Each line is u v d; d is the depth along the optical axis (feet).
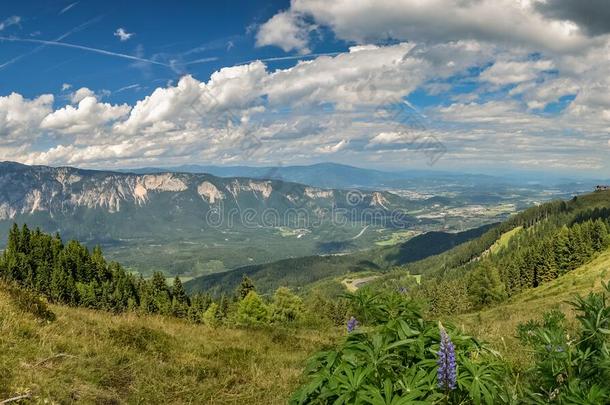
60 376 25.95
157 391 28.45
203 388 30.55
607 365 11.59
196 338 49.24
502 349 31.17
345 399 11.55
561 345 13.30
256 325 71.31
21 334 31.45
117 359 32.22
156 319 60.29
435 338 13.53
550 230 561.43
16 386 22.88
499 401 12.75
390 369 12.51
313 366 13.61
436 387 11.80
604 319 13.11
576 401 10.85
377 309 14.93
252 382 33.53
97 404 24.71
